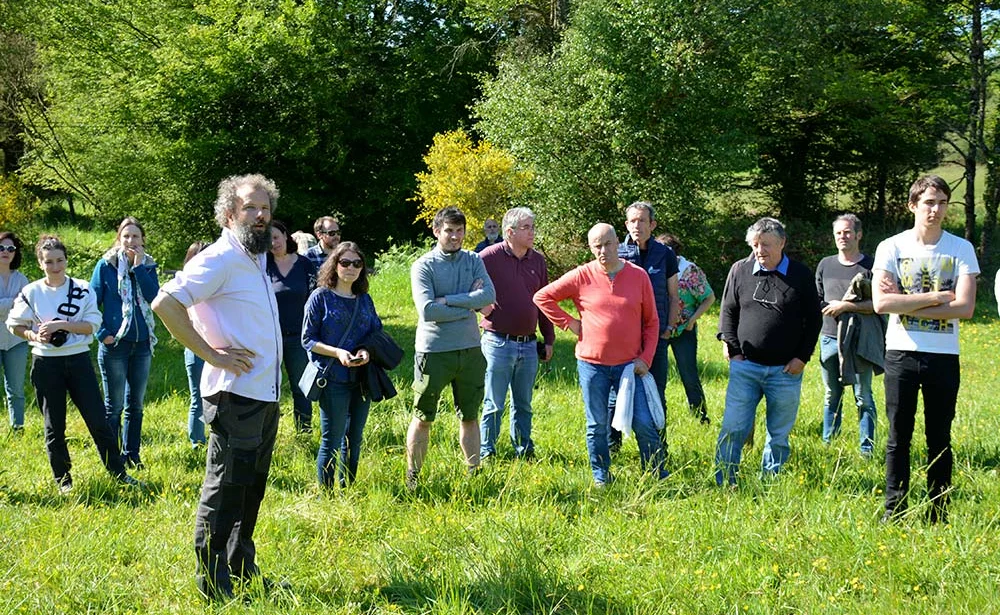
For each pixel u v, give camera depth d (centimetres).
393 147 2852
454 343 561
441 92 2845
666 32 1836
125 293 618
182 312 359
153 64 2570
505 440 690
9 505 519
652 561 418
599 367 562
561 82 1920
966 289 464
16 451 664
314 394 545
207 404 384
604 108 1836
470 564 414
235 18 2753
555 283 582
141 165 2600
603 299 560
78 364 567
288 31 2623
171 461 641
